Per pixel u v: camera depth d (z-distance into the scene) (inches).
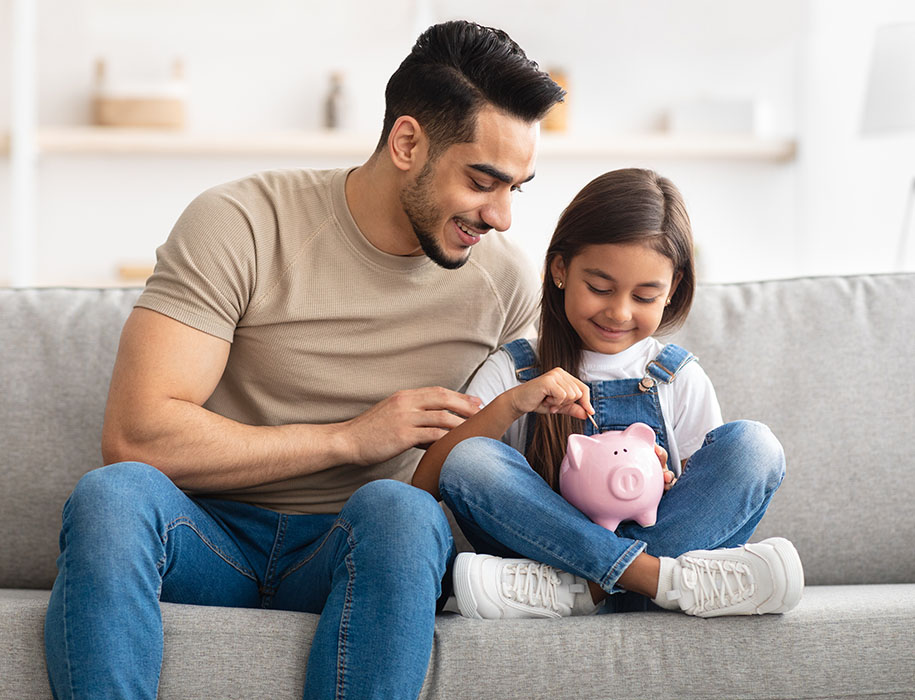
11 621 43.7
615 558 46.8
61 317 64.6
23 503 60.6
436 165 51.9
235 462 51.1
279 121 149.8
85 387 62.5
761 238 150.5
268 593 53.6
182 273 52.0
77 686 40.8
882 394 63.2
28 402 61.9
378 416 53.7
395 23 149.0
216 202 54.3
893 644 45.9
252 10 147.3
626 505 48.9
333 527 46.9
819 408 62.9
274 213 55.4
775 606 45.3
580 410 52.6
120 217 147.2
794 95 150.3
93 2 146.1
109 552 42.1
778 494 61.6
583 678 44.4
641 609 51.0
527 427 57.1
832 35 139.4
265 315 54.3
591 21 149.7
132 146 141.6
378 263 55.6
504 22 149.6
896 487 61.7
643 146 143.5
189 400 51.4
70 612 41.5
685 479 50.9
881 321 65.2
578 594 48.4
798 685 45.2
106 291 66.9
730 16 147.7
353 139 143.1
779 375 63.9
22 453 61.1
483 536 50.4
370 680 41.8
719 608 45.7
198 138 141.6
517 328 61.2
